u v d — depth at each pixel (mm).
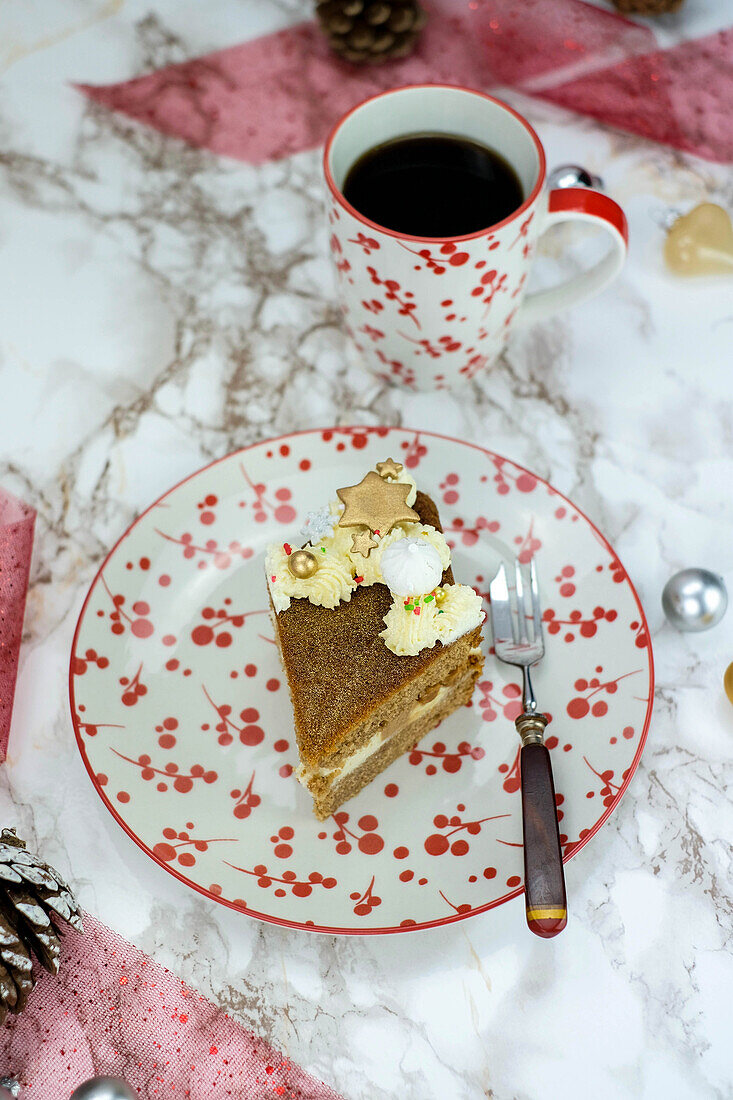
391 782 625
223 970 593
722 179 739
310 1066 580
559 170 708
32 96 757
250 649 646
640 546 669
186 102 757
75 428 690
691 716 638
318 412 696
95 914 601
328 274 725
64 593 659
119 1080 558
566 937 598
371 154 654
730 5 770
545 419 695
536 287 719
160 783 616
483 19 770
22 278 719
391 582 604
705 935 599
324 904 591
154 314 713
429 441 665
